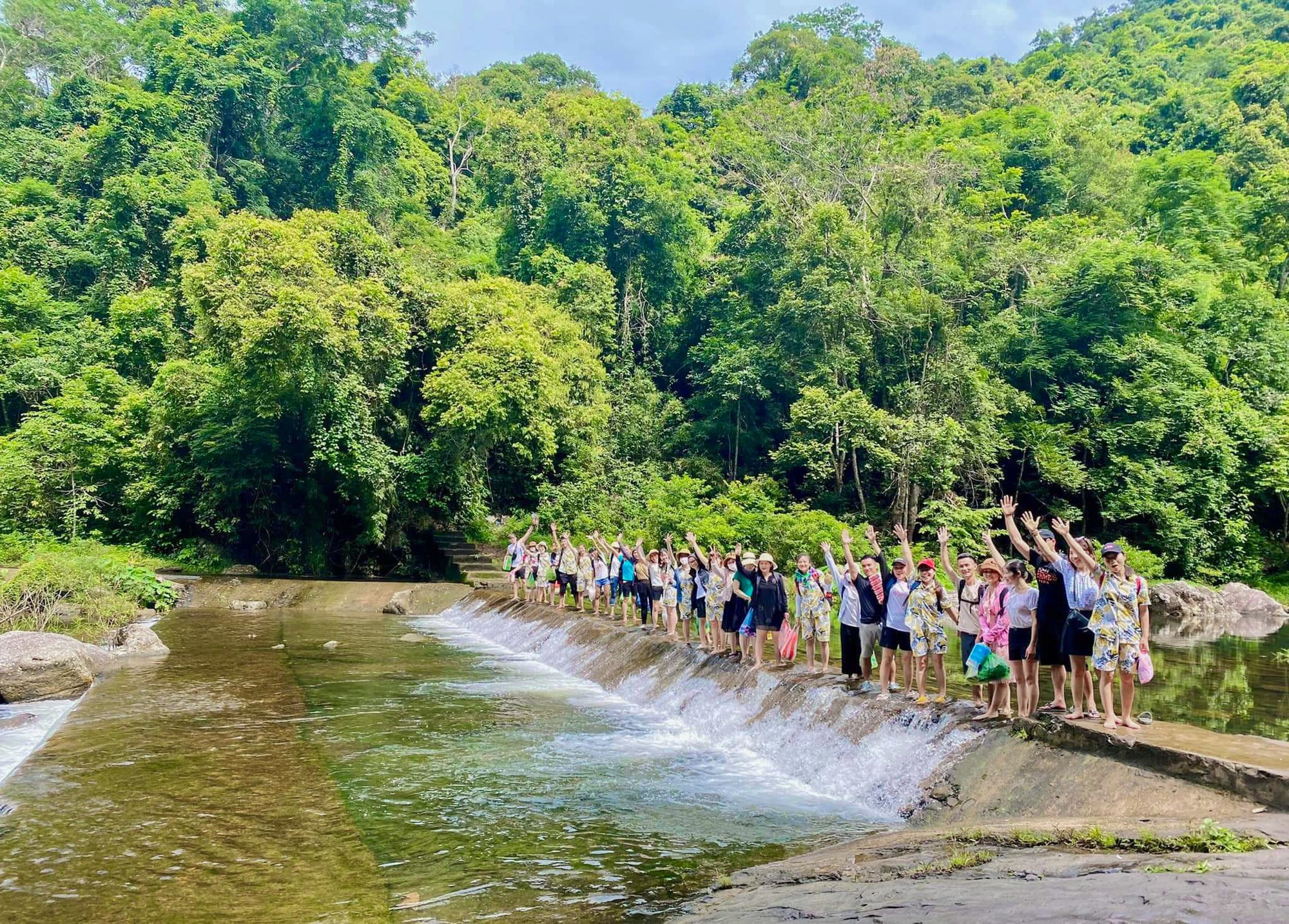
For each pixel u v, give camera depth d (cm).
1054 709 827
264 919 559
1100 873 481
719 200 5212
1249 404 3125
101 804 794
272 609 2436
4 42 5166
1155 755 677
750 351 3416
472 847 703
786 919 490
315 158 4688
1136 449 2945
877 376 3247
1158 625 2086
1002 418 3103
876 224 3625
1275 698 1149
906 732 891
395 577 3020
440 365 2823
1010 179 4284
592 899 592
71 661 1370
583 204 4178
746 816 798
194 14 5172
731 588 1250
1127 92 6675
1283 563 3011
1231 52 6925
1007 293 3541
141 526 2866
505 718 1194
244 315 2420
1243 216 3909
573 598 2077
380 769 927
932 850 610
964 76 6562
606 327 3778
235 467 2753
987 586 855
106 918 560
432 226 4772
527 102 6838
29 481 2698
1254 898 396
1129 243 3275
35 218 3866
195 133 4159
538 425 2762
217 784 856
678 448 3641
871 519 3041
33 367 3109
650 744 1073
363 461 2675
